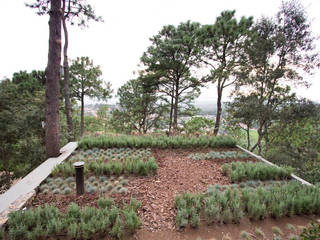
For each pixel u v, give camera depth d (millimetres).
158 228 1854
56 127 3859
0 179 6102
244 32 6180
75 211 1855
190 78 9133
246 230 1886
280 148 6594
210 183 2949
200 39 6957
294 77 5848
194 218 1856
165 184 2848
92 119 17219
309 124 6176
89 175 3025
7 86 4852
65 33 7711
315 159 5934
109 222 1736
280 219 2086
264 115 6000
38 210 1813
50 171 3010
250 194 2262
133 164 3242
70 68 12070
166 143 5055
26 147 5504
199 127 7973
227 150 4914
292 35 5629
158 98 11031
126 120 13062
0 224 1726
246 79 6309
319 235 1312
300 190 2412
